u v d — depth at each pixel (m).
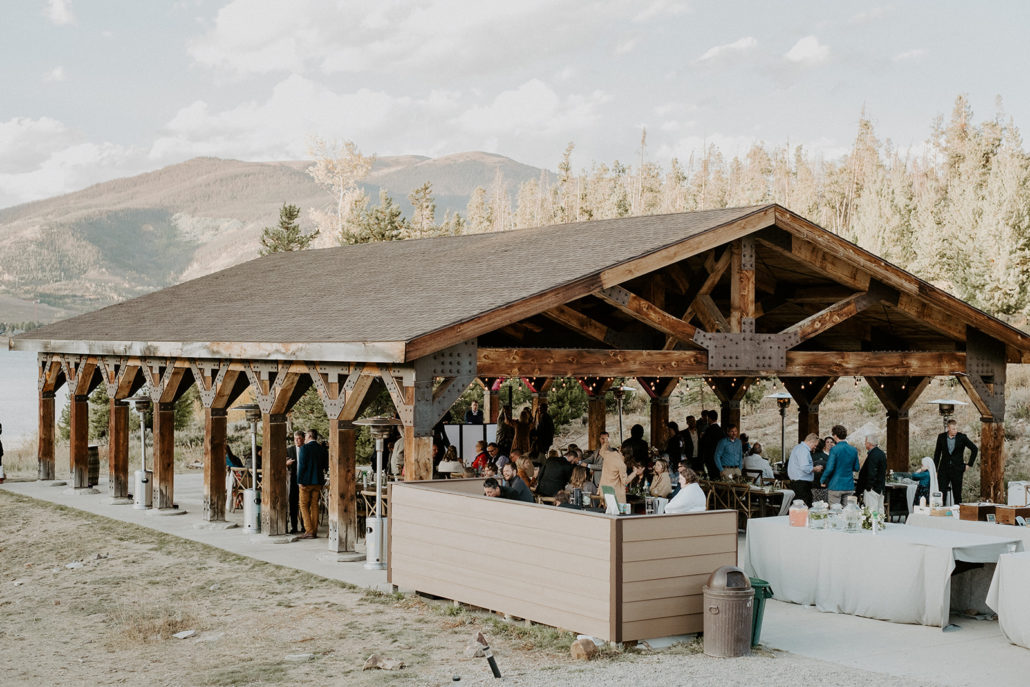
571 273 14.81
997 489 18.78
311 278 22.53
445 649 10.48
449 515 12.39
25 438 45.62
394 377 14.02
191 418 40.84
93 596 13.77
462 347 14.02
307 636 11.19
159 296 26.81
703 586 10.59
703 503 12.66
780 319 22.05
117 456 22.12
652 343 19.28
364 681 9.44
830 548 12.30
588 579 10.56
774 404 42.16
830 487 16.14
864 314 20.27
